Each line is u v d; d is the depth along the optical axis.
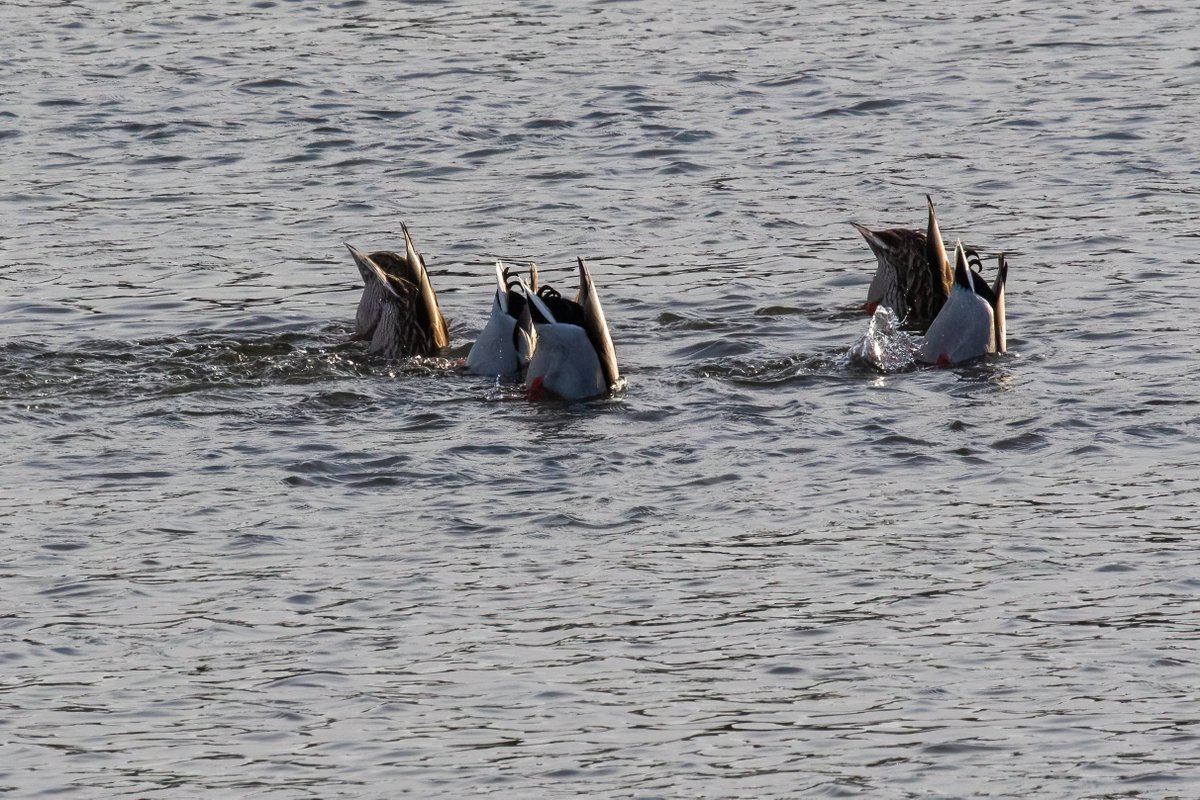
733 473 31.70
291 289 44.31
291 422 34.69
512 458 32.66
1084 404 34.69
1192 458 31.75
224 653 25.19
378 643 25.44
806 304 42.66
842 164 55.22
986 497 30.30
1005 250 46.44
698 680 24.30
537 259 46.78
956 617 25.94
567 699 23.88
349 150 57.28
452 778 22.02
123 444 33.38
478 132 59.12
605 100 62.78
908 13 77.38
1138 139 56.72
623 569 27.77
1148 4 78.06
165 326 41.25
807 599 26.61
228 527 29.44
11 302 42.97
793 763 22.19
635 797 21.50
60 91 64.25
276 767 22.31
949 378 36.75
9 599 26.80
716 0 80.94
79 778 22.12
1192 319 40.09
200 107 62.25
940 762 22.11
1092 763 22.00
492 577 27.53
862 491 30.72
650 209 51.00
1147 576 27.02
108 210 51.06
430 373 38.06
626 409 35.34
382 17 77.50
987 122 59.53
